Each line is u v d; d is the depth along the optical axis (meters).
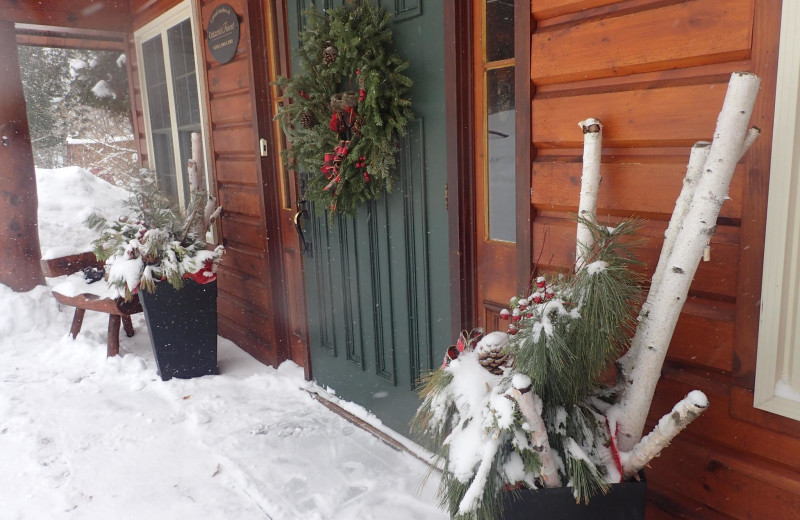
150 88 5.39
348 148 2.60
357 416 3.12
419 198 2.55
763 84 1.34
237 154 3.99
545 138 1.83
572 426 1.49
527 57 1.83
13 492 2.54
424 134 2.46
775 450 1.45
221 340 4.57
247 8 3.46
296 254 3.64
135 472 2.68
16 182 4.95
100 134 10.30
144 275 3.51
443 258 2.49
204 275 3.64
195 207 3.77
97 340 4.39
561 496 1.44
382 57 2.45
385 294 2.84
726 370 1.52
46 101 9.24
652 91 1.54
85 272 4.48
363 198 2.71
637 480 1.50
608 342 1.44
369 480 2.54
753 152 1.37
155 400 3.45
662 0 1.50
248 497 2.47
